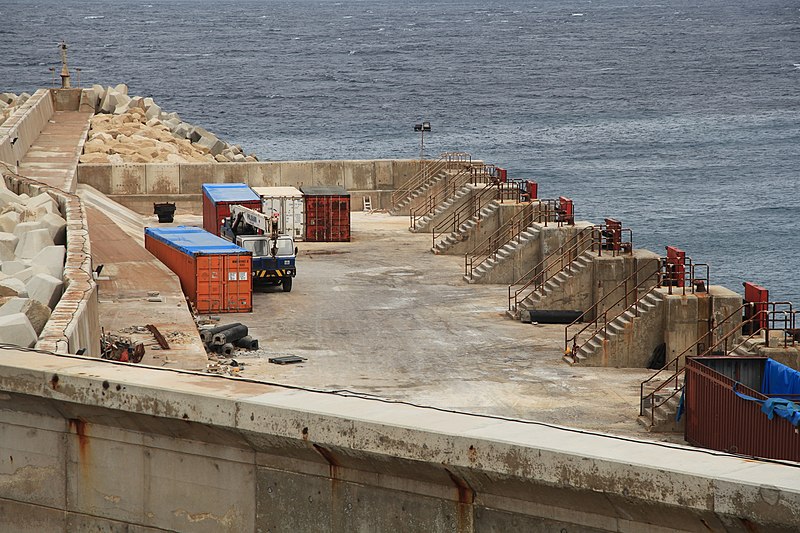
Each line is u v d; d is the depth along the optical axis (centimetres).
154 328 7838
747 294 8194
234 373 7631
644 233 17700
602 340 8275
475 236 12481
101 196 14225
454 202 13700
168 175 14888
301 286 10856
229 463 2608
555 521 2270
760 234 17412
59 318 5716
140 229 13588
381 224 14375
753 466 2089
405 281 11144
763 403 5616
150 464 2692
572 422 6812
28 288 6975
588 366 8231
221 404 2533
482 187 13612
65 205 10806
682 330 8294
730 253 16125
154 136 18875
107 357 6888
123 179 14812
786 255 15938
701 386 6284
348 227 13225
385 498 2452
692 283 8638
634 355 8306
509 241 11412
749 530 2014
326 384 7406
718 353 8325
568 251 10119
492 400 7212
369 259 12269
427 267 11850
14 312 6088
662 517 2116
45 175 13862
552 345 8775
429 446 2317
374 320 9450
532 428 2342
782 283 14312
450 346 8631
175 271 10169
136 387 2622
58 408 2744
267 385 2666
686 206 19925
